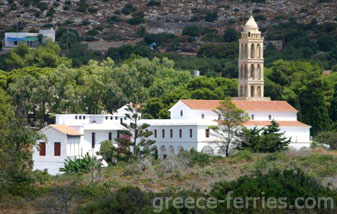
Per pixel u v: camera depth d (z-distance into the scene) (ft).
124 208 652.07
